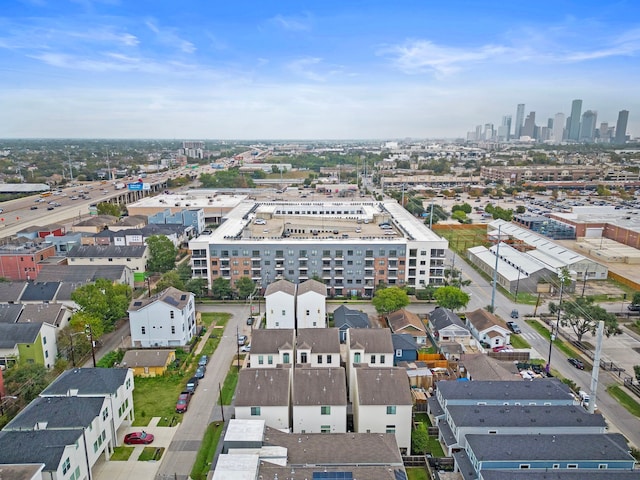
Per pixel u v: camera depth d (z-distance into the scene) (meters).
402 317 95.12
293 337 76.56
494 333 91.19
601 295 121.75
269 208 170.88
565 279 116.62
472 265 151.25
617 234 171.12
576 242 172.12
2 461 45.47
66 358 83.25
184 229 172.12
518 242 167.88
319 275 120.44
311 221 152.00
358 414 60.03
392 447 51.47
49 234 162.62
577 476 47.72
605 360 85.00
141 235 153.88
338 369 63.88
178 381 77.50
